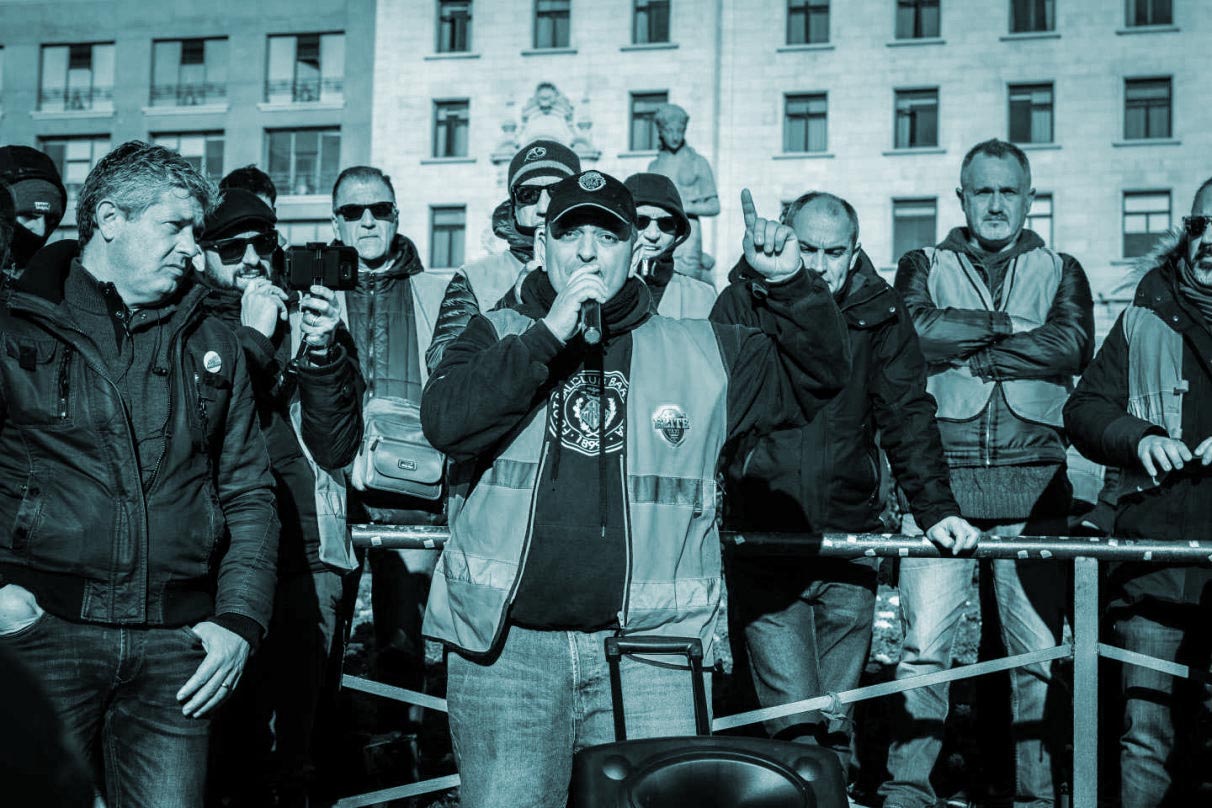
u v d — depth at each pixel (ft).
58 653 9.96
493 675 10.62
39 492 9.99
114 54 136.46
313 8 132.26
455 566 10.81
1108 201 112.78
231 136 133.28
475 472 10.87
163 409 10.29
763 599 14.58
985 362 16.06
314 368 12.40
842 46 116.78
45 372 10.02
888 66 116.16
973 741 18.71
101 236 10.34
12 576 9.95
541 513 10.55
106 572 9.99
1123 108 113.29
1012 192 16.83
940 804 16.16
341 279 12.44
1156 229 112.37
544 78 120.57
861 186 115.65
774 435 14.69
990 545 13.34
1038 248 16.93
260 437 11.18
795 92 116.98
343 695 16.51
